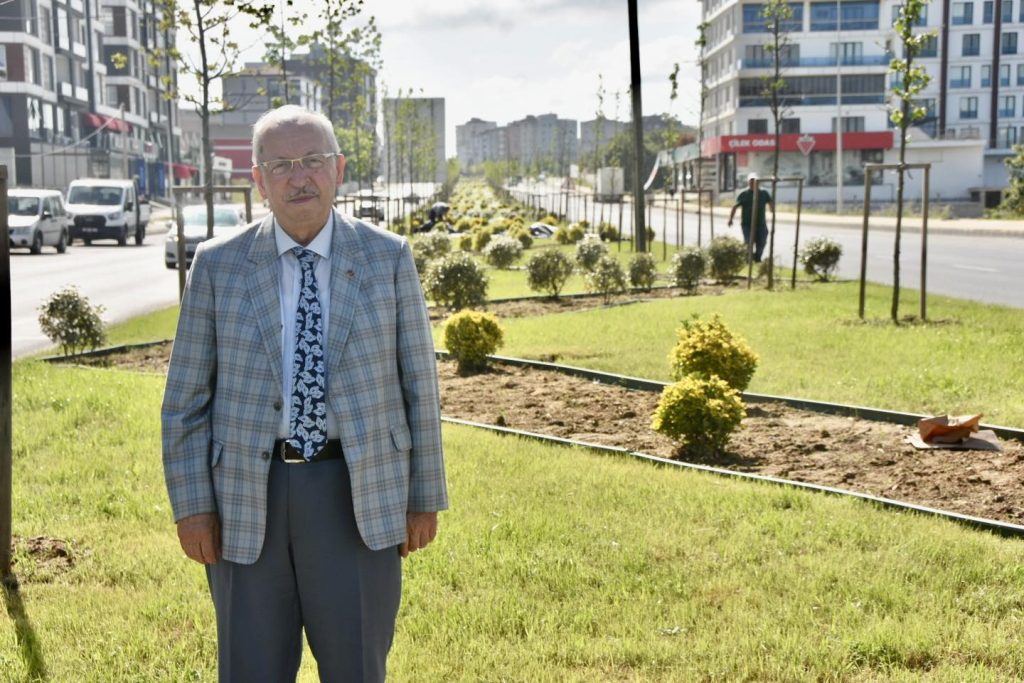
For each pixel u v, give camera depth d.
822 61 85.31
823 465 7.36
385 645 3.24
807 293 18.42
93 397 9.44
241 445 3.07
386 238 3.24
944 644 4.30
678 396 7.65
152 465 7.29
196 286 3.15
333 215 3.22
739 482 6.81
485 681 4.04
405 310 3.21
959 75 89.00
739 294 18.52
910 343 12.12
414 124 74.25
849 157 85.38
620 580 5.04
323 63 31.59
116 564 5.37
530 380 10.86
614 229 38.94
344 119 55.44
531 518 5.96
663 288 20.41
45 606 4.81
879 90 85.44
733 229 46.00
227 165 116.44
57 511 6.29
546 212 61.84
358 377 3.09
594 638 4.43
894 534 5.66
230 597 3.14
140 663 4.25
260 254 3.14
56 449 7.77
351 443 3.06
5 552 5.22
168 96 16.80
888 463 7.36
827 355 11.53
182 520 3.10
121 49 86.44
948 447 7.70
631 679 4.06
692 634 4.45
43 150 69.12
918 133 84.69
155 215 73.94
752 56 85.62
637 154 24.45
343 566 3.11
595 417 9.05
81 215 39.50
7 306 5.18
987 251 29.95
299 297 3.13
